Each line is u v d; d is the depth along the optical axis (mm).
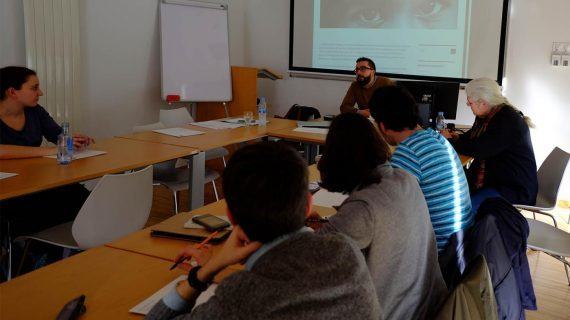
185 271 1557
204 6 5957
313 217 1863
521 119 3146
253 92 6137
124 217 2416
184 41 5789
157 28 5688
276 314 848
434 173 1979
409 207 1429
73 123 4832
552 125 5219
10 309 1310
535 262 3568
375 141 1505
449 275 1811
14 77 2875
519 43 5242
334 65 6312
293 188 937
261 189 923
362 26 6059
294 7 6438
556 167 3232
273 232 940
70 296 1385
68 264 1591
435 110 4363
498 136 3111
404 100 2029
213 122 4418
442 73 5707
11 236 2625
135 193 2430
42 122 3156
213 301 878
